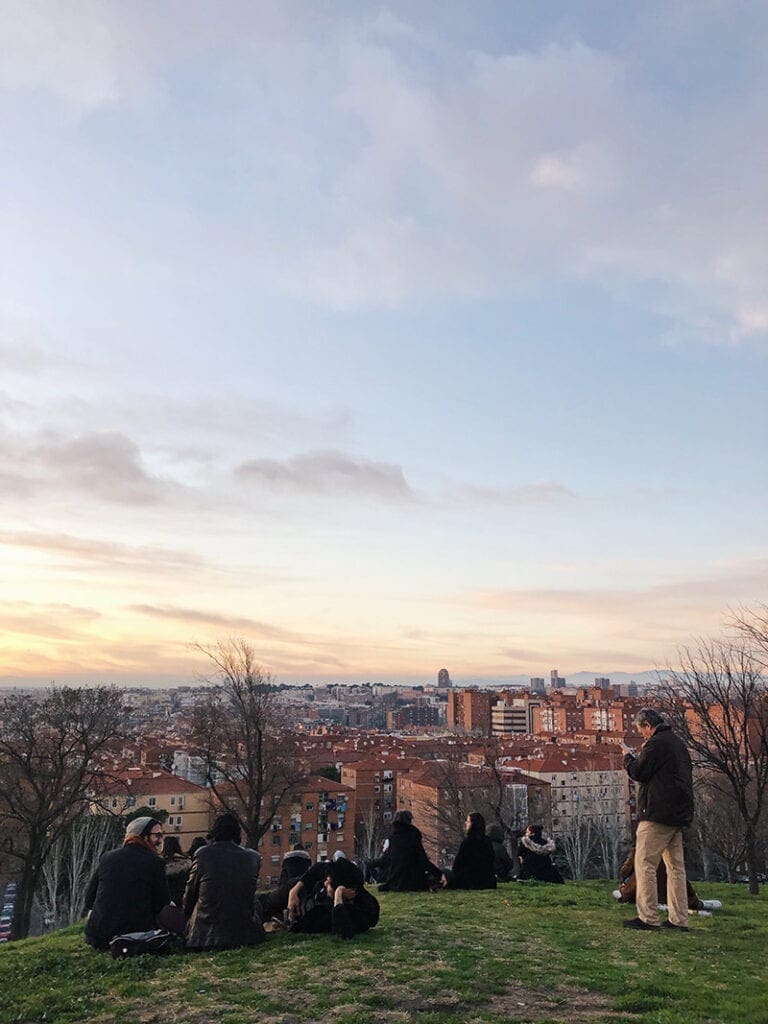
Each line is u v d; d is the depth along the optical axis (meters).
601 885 16.06
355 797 81.62
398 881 14.23
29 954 9.08
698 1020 6.14
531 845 16.59
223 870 9.15
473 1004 6.75
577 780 90.19
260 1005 6.73
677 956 8.62
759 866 51.59
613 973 7.71
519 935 9.76
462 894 13.78
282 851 74.81
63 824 34.41
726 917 11.31
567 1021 6.21
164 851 11.66
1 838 35.38
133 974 7.87
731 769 20.69
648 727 10.52
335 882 9.80
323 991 7.11
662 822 10.26
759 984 7.38
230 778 39.84
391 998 6.90
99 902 9.22
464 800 59.41
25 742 33.69
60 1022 6.48
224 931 8.90
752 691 22.50
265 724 39.16
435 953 8.61
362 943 9.12
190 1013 6.61
